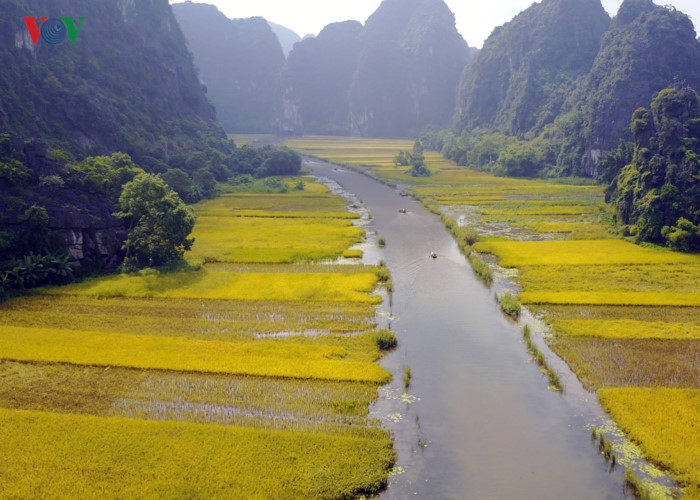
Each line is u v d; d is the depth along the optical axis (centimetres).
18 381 3247
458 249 6756
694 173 6512
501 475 2519
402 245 6969
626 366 3500
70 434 2681
